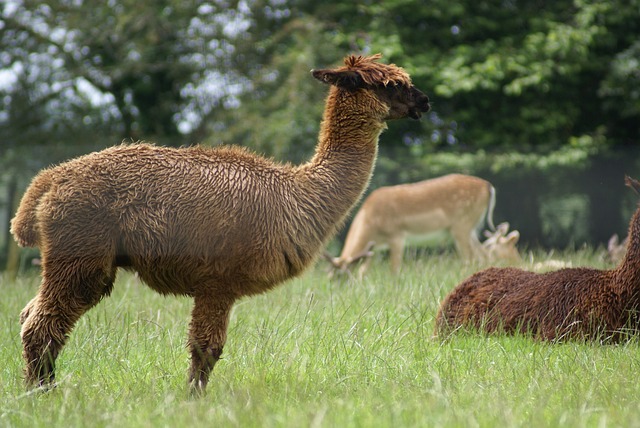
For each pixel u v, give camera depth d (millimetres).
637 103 62312
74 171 17859
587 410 15086
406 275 32625
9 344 22172
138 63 66188
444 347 21672
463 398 16344
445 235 47000
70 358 20578
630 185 22234
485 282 24281
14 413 15594
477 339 22359
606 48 66125
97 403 16094
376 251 46219
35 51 69812
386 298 27812
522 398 16641
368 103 19688
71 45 70938
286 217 18328
